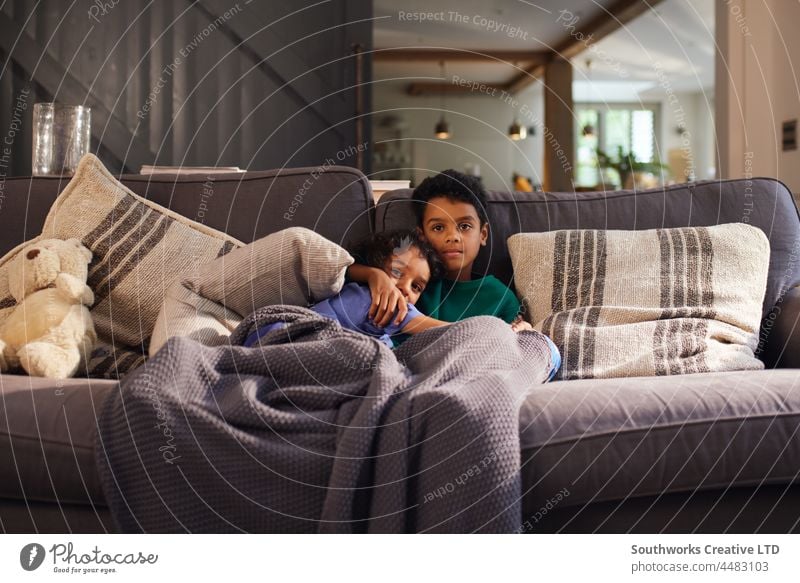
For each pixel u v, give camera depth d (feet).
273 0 12.05
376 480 2.98
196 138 11.99
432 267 4.80
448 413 2.99
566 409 3.29
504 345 3.71
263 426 3.10
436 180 5.07
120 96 11.82
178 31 11.91
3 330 4.18
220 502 3.06
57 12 11.65
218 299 4.31
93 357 4.43
